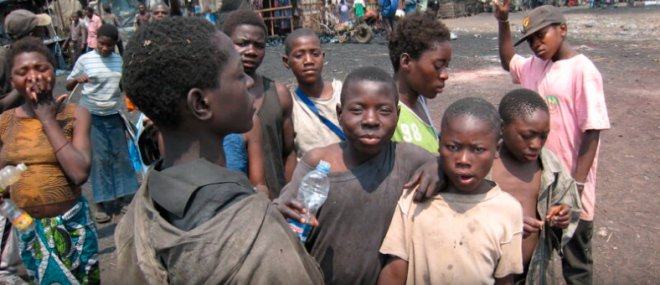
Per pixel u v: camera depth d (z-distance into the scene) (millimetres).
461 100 1967
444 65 2551
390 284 1982
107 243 4535
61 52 16453
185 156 1345
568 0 32156
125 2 16156
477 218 1885
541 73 3297
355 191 1953
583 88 3012
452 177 1892
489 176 2316
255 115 2684
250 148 2662
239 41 2861
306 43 3021
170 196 1236
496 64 11727
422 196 1925
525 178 2334
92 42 15562
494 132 1854
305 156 2119
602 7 28781
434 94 2619
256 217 1203
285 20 18703
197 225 1197
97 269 3006
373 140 1878
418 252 1920
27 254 2771
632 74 10008
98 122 5035
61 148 2672
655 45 13594
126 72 1299
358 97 1879
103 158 5027
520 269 1938
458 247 1874
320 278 1388
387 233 1971
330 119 3070
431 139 2598
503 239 1889
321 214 1979
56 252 2771
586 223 3174
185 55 1245
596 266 3939
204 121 1318
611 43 14477
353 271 1991
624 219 4605
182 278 1178
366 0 18656
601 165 5840
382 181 1976
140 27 1337
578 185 3078
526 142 2223
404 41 2564
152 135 2361
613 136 6703
